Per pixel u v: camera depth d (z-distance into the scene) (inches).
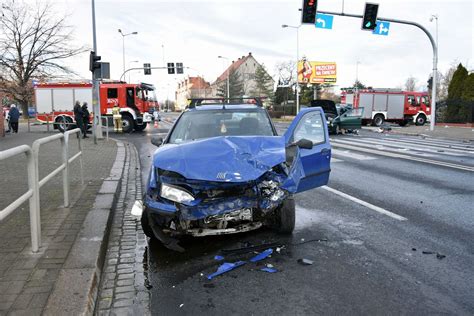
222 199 166.6
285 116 1939.0
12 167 367.6
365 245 184.4
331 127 950.4
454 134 938.1
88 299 122.1
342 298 133.8
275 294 137.3
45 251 159.5
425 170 405.7
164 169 165.3
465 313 123.7
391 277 149.9
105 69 731.4
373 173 388.2
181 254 174.7
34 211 157.2
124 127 1020.5
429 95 1449.3
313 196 286.7
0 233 180.2
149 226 185.9
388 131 1087.6
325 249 179.3
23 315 111.8
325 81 2628.0
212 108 246.5
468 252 175.2
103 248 170.7
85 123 826.8
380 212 241.9
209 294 138.1
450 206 255.9
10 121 922.1
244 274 153.9
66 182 229.1
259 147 183.2
